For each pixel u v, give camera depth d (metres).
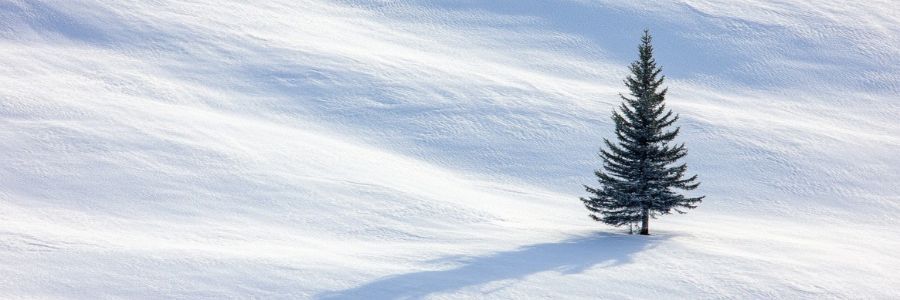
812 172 57.25
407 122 66.81
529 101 72.12
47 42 84.56
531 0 114.56
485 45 100.88
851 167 58.50
